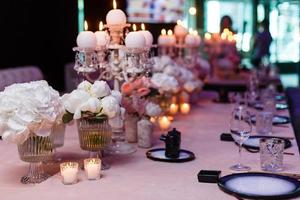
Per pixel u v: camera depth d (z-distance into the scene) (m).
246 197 1.43
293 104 4.13
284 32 13.52
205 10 10.77
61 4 6.41
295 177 1.63
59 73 6.47
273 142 1.79
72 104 1.68
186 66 3.31
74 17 6.58
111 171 1.77
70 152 2.04
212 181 1.62
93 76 2.28
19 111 1.51
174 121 2.79
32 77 4.92
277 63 13.54
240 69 5.61
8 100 1.52
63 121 1.71
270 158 1.77
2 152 2.08
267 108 2.96
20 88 1.55
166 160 1.89
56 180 1.66
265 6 12.47
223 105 3.45
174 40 3.13
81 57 1.97
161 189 1.55
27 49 6.05
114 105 1.70
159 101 2.59
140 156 1.99
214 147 2.13
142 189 1.56
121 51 2.15
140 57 2.10
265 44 10.01
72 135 2.41
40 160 1.63
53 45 6.40
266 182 1.57
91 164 1.67
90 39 1.94
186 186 1.58
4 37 5.65
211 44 5.22
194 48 3.30
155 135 2.41
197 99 3.58
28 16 6.02
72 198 1.48
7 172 1.77
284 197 1.43
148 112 2.17
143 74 2.17
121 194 1.51
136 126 2.21
